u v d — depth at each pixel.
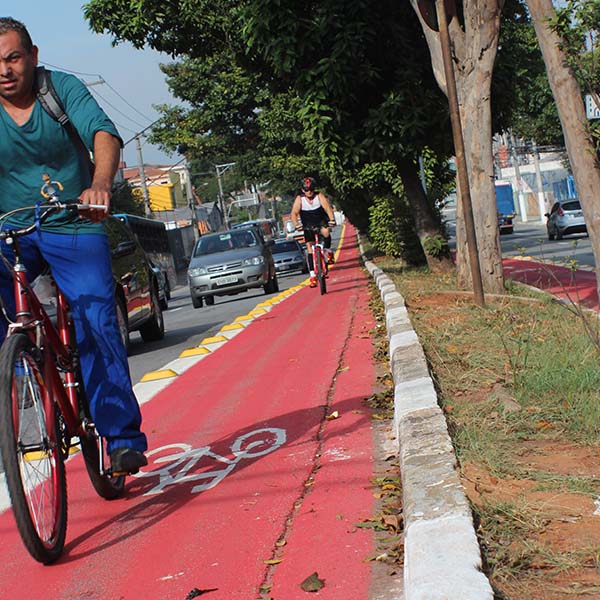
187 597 3.60
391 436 5.75
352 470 5.11
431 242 20.91
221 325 17.00
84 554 4.30
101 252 4.66
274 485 5.05
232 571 3.82
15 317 4.60
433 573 2.90
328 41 18.05
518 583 3.12
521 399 5.94
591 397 5.65
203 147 44.38
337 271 34.25
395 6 18.22
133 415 4.68
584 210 8.72
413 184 20.89
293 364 9.70
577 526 3.66
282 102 40.78
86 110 4.49
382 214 29.97
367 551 3.79
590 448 4.94
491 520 3.69
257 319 16.31
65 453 4.56
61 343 4.61
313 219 19.77
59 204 4.21
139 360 12.80
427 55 18.92
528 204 78.44
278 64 17.80
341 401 7.22
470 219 12.28
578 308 7.29
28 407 4.06
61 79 4.56
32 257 4.67
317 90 18.03
